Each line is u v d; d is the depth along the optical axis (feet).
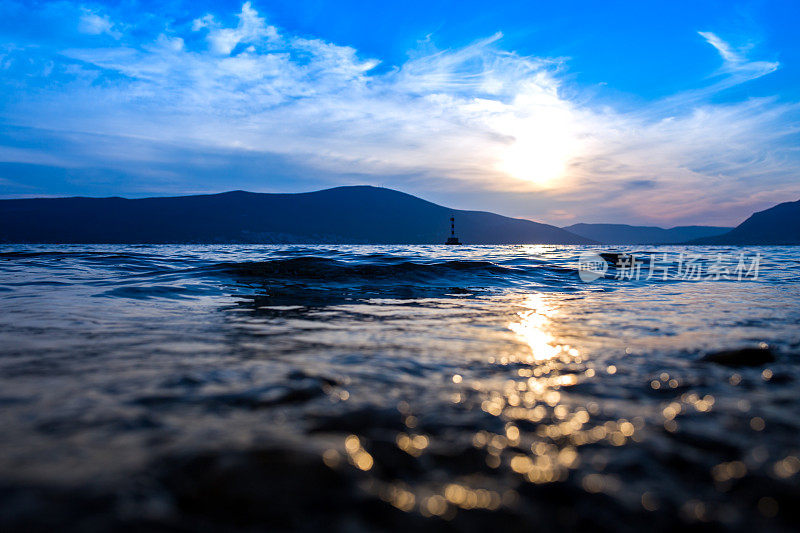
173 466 3.19
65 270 25.89
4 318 10.21
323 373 5.93
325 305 14.30
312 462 3.25
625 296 17.71
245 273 23.94
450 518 2.71
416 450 3.64
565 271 30.50
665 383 5.74
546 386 5.60
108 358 6.64
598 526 2.65
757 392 5.35
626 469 3.35
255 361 6.66
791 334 9.30
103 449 3.48
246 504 2.76
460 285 22.27
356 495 2.91
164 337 8.48
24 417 4.16
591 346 8.11
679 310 13.38
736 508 2.84
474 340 8.67
